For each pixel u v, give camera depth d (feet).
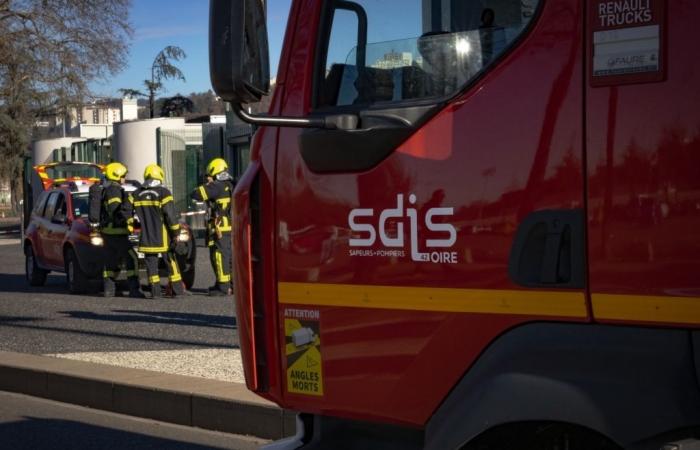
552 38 9.87
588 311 9.45
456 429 10.27
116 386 27.07
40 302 49.83
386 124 10.96
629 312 9.19
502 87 10.19
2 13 110.83
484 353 10.23
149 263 49.52
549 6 9.93
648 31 9.21
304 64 12.19
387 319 11.05
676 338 8.95
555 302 9.66
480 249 10.24
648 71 9.18
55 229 55.93
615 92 9.37
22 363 30.66
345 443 12.06
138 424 25.73
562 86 9.75
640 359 9.09
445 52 10.81
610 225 9.32
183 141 91.04
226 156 81.87
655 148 9.09
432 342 10.64
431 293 10.64
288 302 12.06
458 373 10.44
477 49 10.52
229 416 24.38
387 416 11.10
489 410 9.91
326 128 11.24
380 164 11.05
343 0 11.96
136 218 50.83
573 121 9.64
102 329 38.63
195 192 49.32
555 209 9.71
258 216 12.39
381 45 11.48
